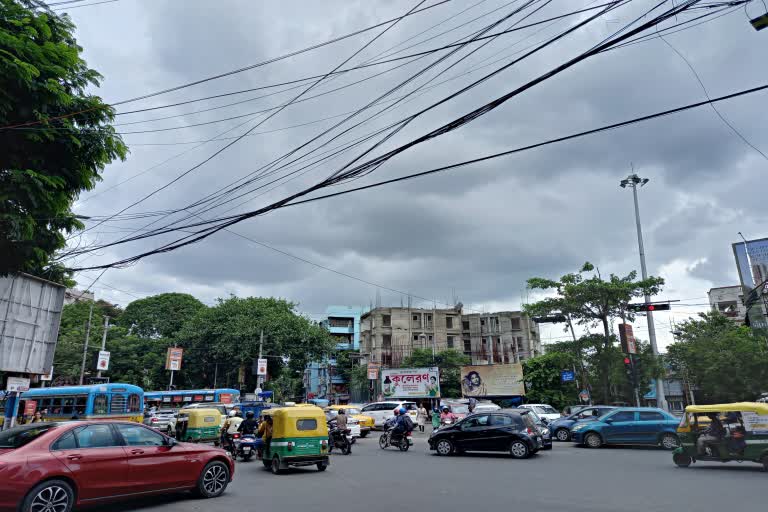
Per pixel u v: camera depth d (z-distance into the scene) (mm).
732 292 55219
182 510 8445
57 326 14242
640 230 30141
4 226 8539
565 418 23125
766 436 12273
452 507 8445
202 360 48438
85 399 22688
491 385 47844
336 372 68312
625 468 13242
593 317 30547
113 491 8086
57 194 9297
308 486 11008
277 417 13734
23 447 7551
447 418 26609
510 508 8312
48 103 8844
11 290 13086
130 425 8859
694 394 43406
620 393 30984
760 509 7871
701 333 36094
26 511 7090
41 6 9172
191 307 58812
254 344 45750
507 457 16625
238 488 10773
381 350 63594
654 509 8062
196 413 20734
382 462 15742
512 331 65812
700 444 12922
